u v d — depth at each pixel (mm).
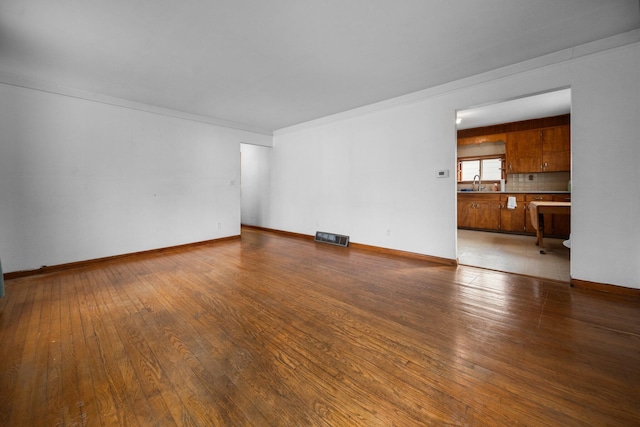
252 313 2230
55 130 3426
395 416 1220
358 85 3543
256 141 5926
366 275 3205
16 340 1831
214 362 1605
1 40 2387
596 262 2658
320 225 5328
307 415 1226
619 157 2504
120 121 3977
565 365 1562
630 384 1402
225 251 4461
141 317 2158
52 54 2648
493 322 2072
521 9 2057
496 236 5645
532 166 5660
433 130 3719
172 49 2580
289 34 2348
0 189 3090
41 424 1174
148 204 4289
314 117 5125
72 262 3576
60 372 1512
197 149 4914
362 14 2086
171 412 1240
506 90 3074
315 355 1676
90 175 3717
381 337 1876
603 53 2520
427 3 1973
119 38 2373
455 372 1515
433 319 2127
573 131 2699
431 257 3818
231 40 2434
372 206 4473
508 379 1452
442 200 3691
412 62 2910
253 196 7004
